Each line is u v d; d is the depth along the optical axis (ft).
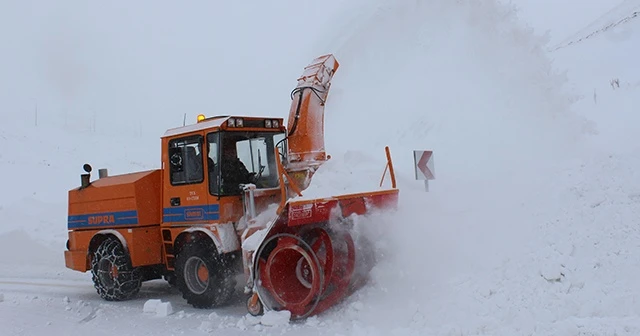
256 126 23.31
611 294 15.94
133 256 24.77
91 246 27.30
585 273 17.24
